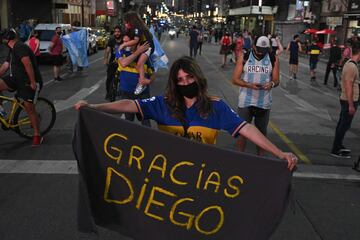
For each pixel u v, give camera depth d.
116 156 2.88
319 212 4.82
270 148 2.82
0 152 6.67
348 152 6.93
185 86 2.84
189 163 2.80
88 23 54.34
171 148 2.80
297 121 9.52
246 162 2.74
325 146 7.55
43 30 21.81
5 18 33.22
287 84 16.03
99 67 19.64
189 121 2.92
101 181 2.92
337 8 36.03
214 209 2.83
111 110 2.93
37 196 5.03
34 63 6.85
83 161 2.88
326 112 10.71
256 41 5.61
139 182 2.88
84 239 4.10
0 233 4.18
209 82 15.55
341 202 5.12
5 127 7.14
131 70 5.91
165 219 2.89
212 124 2.92
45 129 7.59
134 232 2.95
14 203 4.83
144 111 2.97
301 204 5.01
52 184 5.40
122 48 5.94
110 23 63.50
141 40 5.82
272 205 2.75
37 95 6.99
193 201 2.84
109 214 2.96
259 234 2.79
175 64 2.85
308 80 17.56
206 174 2.80
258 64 5.59
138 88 5.87
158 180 2.86
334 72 15.45
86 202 2.86
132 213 2.93
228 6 86.12
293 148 7.35
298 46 17.62
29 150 6.80
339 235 4.31
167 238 2.91
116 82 7.62
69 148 6.92
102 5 61.34
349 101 6.57
